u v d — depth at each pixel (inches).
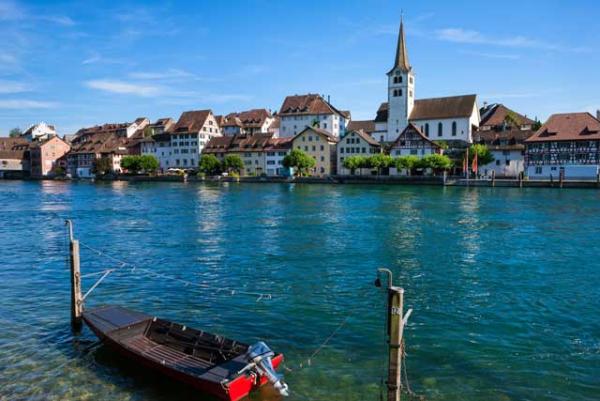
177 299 860.6
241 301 844.6
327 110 6112.2
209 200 2915.8
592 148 3772.1
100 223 1907.0
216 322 741.3
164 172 6220.5
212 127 6643.7
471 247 1311.5
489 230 1598.2
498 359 607.2
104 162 6560.0
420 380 553.0
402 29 5260.8
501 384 543.8
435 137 5078.7
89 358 612.4
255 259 1187.9
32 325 732.0
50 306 826.8
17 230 1745.8
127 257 1231.5
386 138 5561.0
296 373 571.2
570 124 3961.6
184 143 6466.5
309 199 2893.7
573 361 601.6
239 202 2751.0
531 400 510.9
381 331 701.3
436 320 742.5
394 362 447.8
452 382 548.1
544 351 630.5
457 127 4965.6
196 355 577.9
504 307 802.8
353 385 541.6
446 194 3144.7
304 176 5044.3
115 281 991.0
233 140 6146.7
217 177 5428.2
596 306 807.1
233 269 1084.5
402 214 2063.2
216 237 1519.4
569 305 812.6
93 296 884.0
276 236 1520.7
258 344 537.6
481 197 2866.6
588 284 936.9
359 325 725.3
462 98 5073.8
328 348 642.8
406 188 3836.1
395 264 1118.4
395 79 5255.9
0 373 573.9
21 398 517.7
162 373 559.8
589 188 3412.9
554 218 1882.4
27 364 597.0
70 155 7229.3
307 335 689.0
